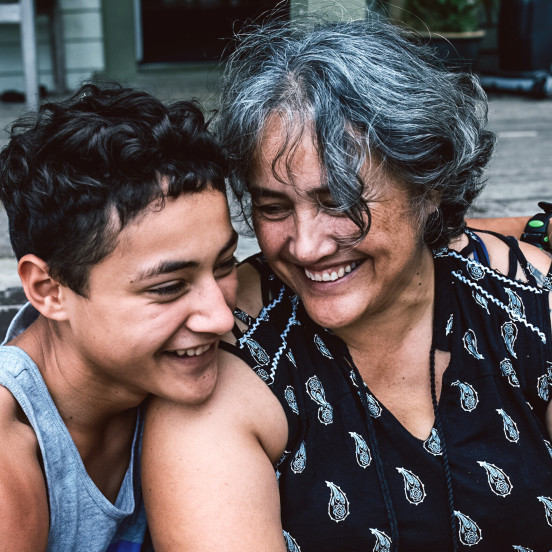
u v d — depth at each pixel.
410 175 1.15
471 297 1.35
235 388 1.20
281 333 1.28
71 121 1.03
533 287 1.38
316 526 1.24
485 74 5.89
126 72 6.00
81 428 1.21
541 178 3.22
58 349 1.17
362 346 1.29
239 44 1.26
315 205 1.13
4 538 1.03
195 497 1.13
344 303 1.20
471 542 1.29
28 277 1.10
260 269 1.35
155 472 1.17
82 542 1.23
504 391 1.34
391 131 1.11
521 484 1.30
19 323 1.33
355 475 1.25
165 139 1.02
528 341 1.35
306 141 1.10
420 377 1.32
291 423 1.23
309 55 1.13
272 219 1.18
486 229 1.71
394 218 1.16
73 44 5.84
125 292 1.04
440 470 1.28
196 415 1.17
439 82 1.18
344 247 1.15
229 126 1.17
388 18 1.45
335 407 1.27
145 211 1.00
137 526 1.32
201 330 1.07
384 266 1.19
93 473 1.25
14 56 5.71
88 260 1.03
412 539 1.27
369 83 1.11
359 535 1.25
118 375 1.12
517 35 5.61
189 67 6.48
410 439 1.27
